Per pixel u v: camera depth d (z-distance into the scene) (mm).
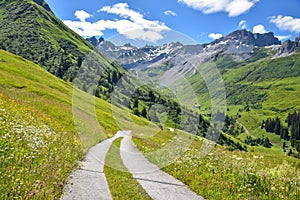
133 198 11039
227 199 11469
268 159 20625
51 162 13102
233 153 19469
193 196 11953
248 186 12484
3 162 9875
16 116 20016
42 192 9086
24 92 51594
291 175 13922
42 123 23812
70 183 11844
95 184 12125
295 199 11484
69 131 27703
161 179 13703
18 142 12898
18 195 8180
